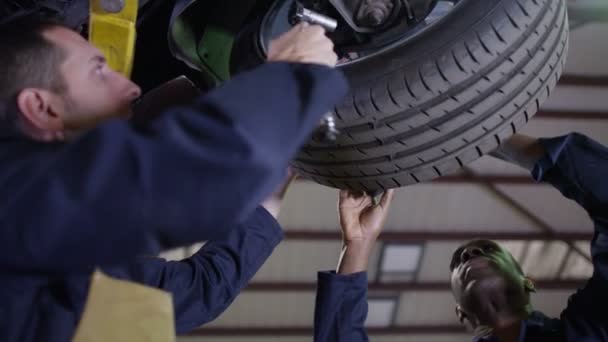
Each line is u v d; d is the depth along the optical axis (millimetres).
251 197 844
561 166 1861
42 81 1053
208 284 1535
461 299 2137
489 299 2072
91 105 1094
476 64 1360
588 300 1902
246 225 1654
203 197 823
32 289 929
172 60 1826
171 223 829
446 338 9352
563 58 1521
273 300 8641
